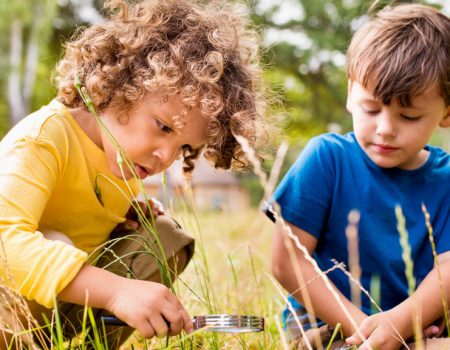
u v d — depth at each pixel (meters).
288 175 2.06
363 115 1.93
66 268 1.52
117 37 1.88
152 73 1.81
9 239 1.54
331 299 1.94
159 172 1.84
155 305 1.53
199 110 1.77
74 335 1.85
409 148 1.91
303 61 14.84
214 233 4.50
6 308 1.64
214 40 1.92
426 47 1.91
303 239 2.02
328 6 14.57
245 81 1.97
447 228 2.04
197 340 1.95
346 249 2.05
